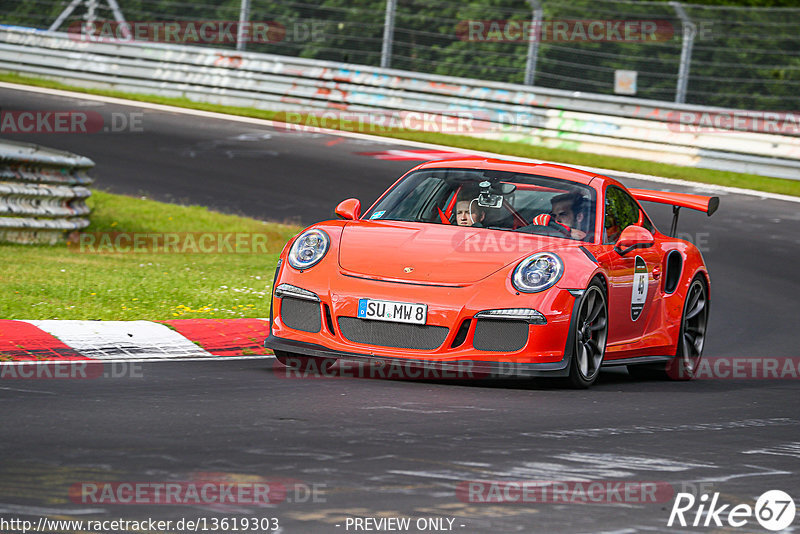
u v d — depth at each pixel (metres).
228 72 77.12
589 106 69.81
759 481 14.05
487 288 20.20
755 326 33.91
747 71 72.25
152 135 65.44
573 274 20.78
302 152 63.34
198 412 16.48
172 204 50.28
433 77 72.88
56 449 13.55
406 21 80.25
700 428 17.78
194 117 71.75
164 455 13.53
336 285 20.55
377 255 21.06
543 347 20.16
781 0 92.88
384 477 12.98
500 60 78.88
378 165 61.03
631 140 67.88
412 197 23.91
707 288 27.16
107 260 37.66
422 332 20.06
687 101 72.88
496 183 23.84
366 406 17.73
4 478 12.08
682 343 25.72
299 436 15.05
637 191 28.19
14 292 28.38
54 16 85.94
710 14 71.56
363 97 73.88
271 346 20.91
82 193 42.38
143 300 29.08
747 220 52.69
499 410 18.12
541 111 70.38
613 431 16.95
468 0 79.88
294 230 47.00
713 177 63.06
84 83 80.00
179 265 37.94
